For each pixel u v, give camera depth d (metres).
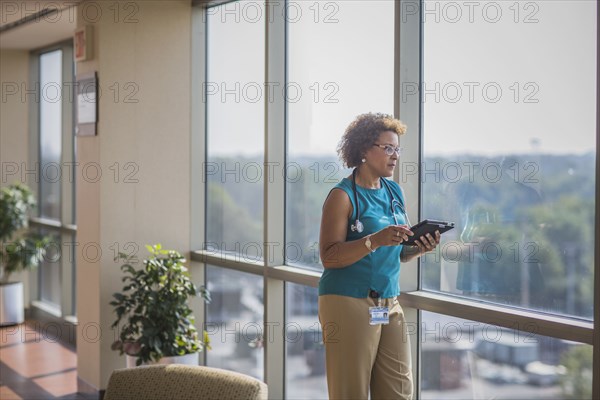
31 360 6.89
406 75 3.95
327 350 3.50
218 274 5.79
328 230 3.44
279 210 5.03
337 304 3.43
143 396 2.64
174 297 5.21
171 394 2.62
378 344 3.49
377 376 3.54
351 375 3.43
